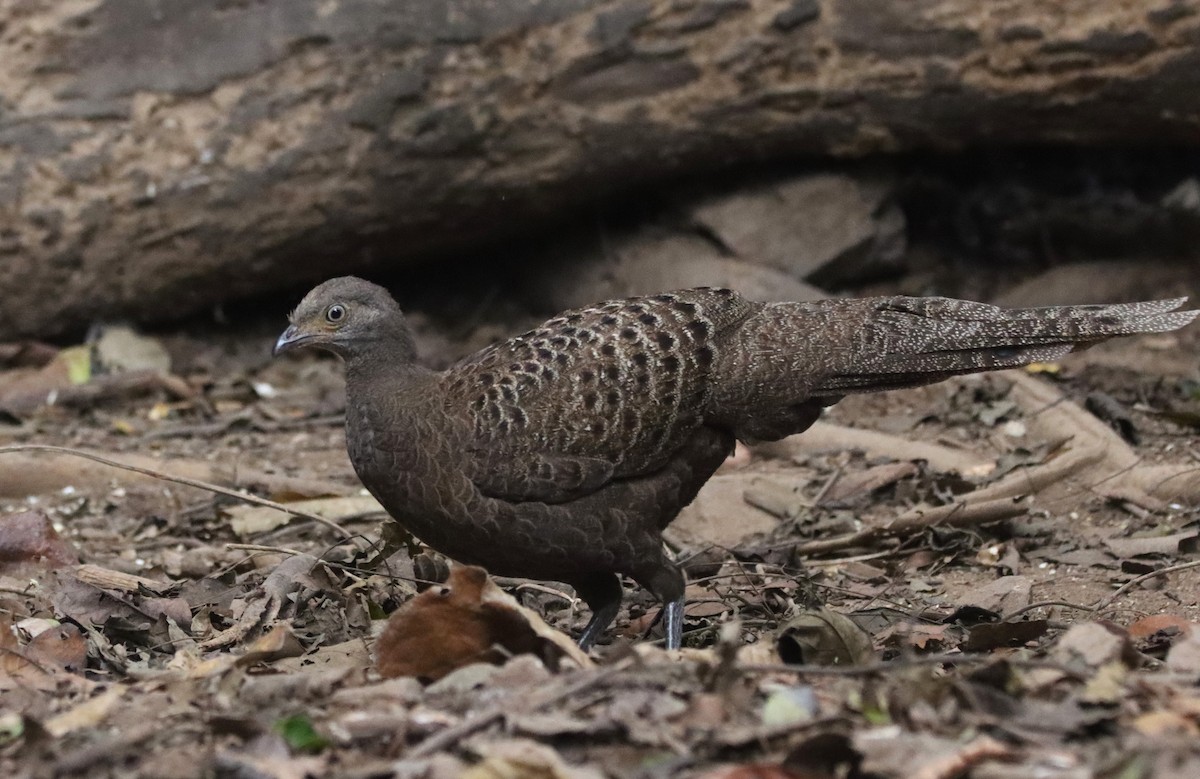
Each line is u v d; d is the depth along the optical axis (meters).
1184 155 15.45
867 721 6.66
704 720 6.61
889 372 8.92
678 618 8.80
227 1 14.35
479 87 14.26
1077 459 11.49
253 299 15.93
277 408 14.32
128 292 15.05
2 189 14.48
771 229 15.02
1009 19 13.80
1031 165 15.77
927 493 11.41
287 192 14.55
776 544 10.74
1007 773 5.88
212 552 10.96
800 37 14.15
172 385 14.55
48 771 6.53
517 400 8.48
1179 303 9.06
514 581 9.98
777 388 8.83
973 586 9.97
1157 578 9.73
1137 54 13.64
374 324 8.83
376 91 14.26
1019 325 8.99
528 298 16.08
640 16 14.10
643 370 8.58
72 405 14.30
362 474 8.75
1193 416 12.10
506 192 14.74
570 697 6.75
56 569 9.94
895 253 15.39
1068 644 7.43
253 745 6.62
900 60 14.12
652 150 14.59
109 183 14.55
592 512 8.55
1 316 15.02
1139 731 6.41
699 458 8.89
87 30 14.43
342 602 9.23
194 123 14.45
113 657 8.52
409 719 6.78
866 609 9.43
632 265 15.39
